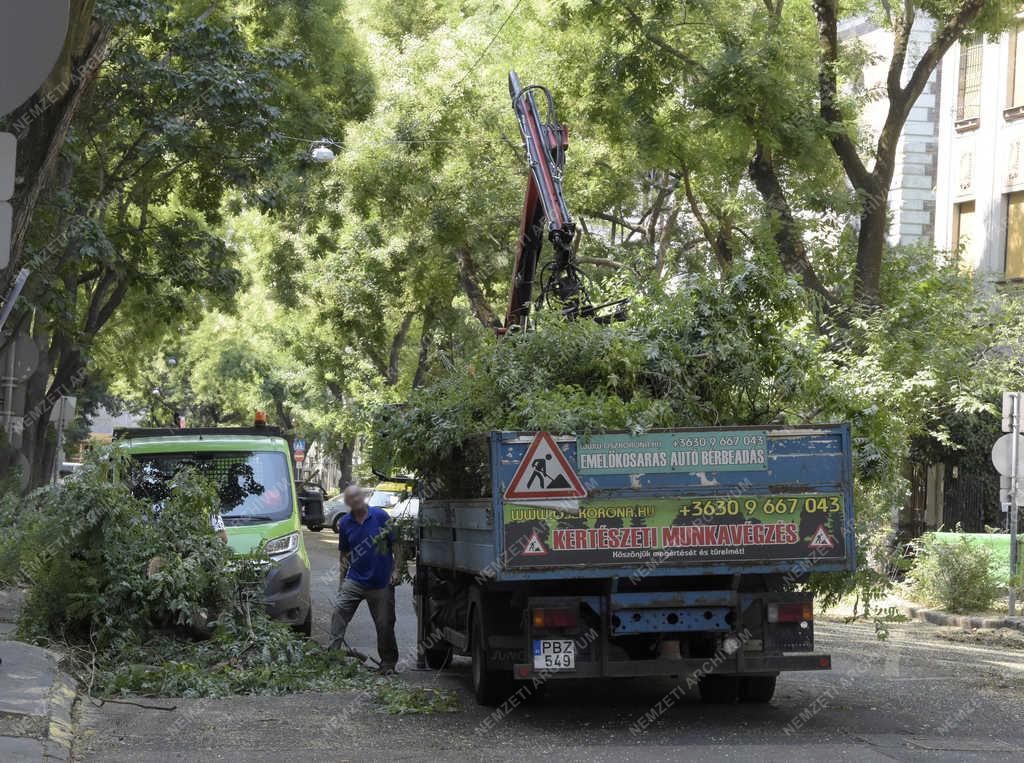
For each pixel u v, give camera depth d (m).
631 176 30.44
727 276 10.95
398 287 33.44
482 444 10.18
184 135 23.55
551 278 13.17
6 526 15.52
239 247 38.66
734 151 23.66
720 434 9.84
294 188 30.22
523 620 10.34
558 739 9.29
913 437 25.84
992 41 22.38
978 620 19.30
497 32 30.09
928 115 34.28
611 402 9.96
